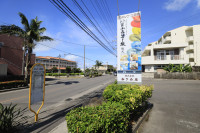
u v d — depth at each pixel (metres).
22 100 7.65
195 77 20.83
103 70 74.50
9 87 12.10
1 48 18.27
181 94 9.02
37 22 16.59
